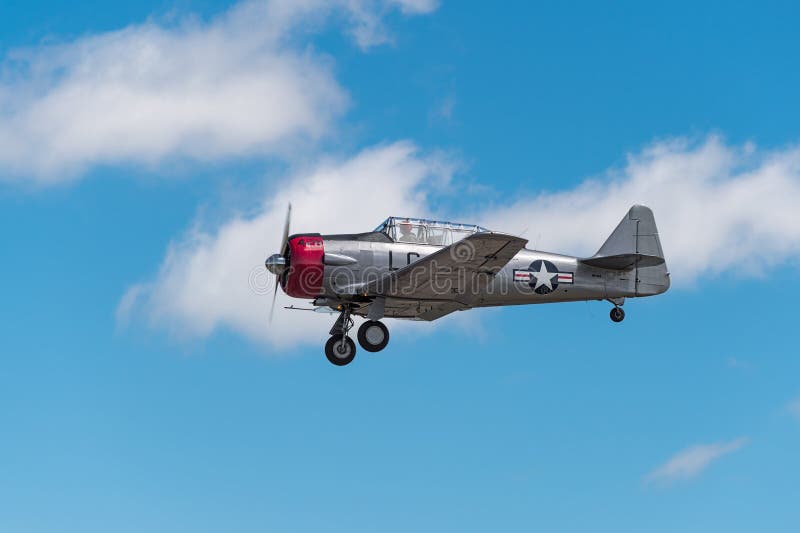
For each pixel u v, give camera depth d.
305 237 50.69
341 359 51.47
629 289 57.41
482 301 54.81
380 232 52.34
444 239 52.72
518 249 43.91
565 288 55.78
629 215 61.38
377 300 50.00
